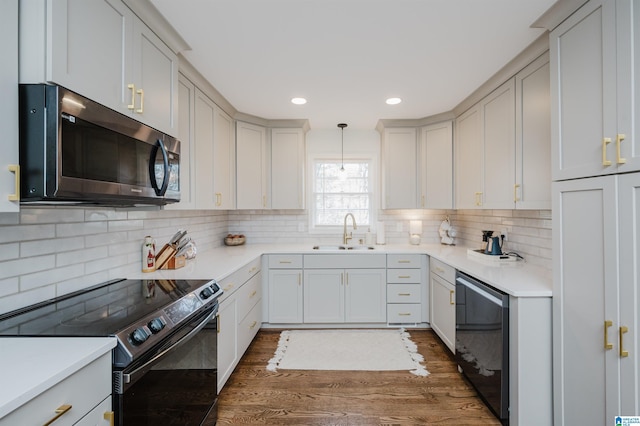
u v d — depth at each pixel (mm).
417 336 3078
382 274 3232
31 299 1308
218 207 2758
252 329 2760
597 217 1311
